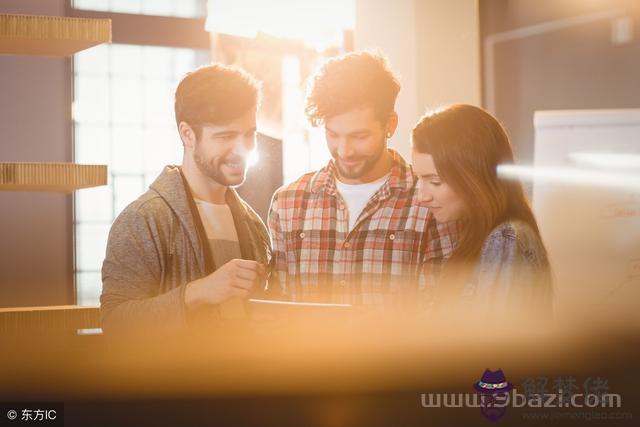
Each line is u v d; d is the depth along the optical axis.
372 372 1.70
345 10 3.84
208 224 1.74
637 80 3.71
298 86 4.00
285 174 4.03
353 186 1.91
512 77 3.67
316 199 1.93
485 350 1.77
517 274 1.42
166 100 4.17
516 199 1.52
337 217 1.91
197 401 1.67
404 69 3.38
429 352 1.71
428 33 3.35
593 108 3.71
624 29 3.69
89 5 3.90
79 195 3.98
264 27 3.89
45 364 1.84
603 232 3.05
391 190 1.88
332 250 1.90
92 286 4.00
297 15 3.87
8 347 1.89
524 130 3.66
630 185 3.05
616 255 3.05
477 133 1.51
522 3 3.68
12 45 2.23
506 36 3.67
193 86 1.70
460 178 1.50
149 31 3.98
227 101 1.68
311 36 3.93
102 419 1.70
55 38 2.13
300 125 4.03
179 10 4.06
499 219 1.49
